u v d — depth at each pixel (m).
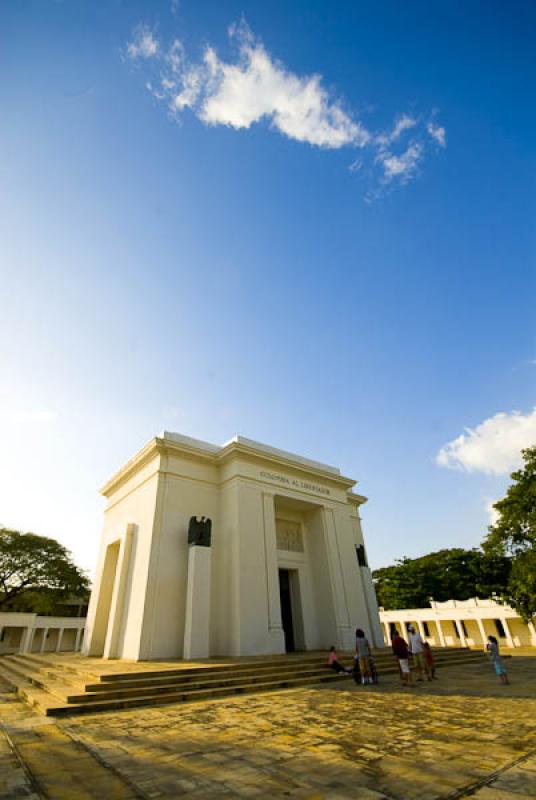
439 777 4.45
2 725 7.23
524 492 25.81
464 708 8.06
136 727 7.00
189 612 15.14
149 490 18.03
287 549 20.86
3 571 37.44
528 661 19.14
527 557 24.78
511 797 3.87
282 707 8.55
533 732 6.09
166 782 4.51
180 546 16.92
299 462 21.38
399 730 6.45
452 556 43.97
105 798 4.11
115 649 15.84
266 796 4.11
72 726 7.12
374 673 11.79
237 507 17.86
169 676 10.67
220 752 5.53
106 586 20.05
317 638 19.55
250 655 15.34
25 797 4.12
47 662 15.02
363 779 4.48
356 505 25.45
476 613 37.16
